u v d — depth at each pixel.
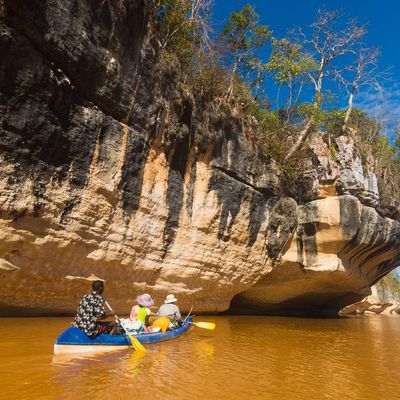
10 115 7.66
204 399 4.80
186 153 12.38
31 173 8.12
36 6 7.62
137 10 10.01
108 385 4.97
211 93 13.39
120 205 10.16
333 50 19.66
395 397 5.54
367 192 17.98
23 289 8.80
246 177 14.77
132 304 11.29
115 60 9.48
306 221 17.27
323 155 17.62
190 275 12.69
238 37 17.05
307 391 5.56
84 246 9.38
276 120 18.05
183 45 13.16
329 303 23.52
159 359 6.71
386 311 35.16
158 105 10.99
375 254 20.11
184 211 12.36
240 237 14.52
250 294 18.17
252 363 7.09
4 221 7.82
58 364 5.76
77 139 8.95
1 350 6.36
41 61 8.01
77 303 10.07
